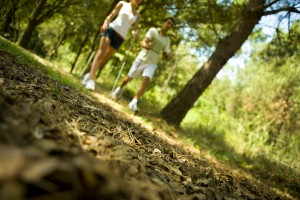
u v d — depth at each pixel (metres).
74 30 14.50
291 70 12.80
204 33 10.55
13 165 0.46
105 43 5.63
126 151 1.58
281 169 7.29
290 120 11.05
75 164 0.60
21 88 2.03
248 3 7.41
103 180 0.67
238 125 10.33
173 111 7.57
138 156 1.67
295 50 8.33
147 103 10.16
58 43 14.97
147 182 1.16
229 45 7.54
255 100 12.65
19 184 0.48
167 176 1.54
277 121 11.21
